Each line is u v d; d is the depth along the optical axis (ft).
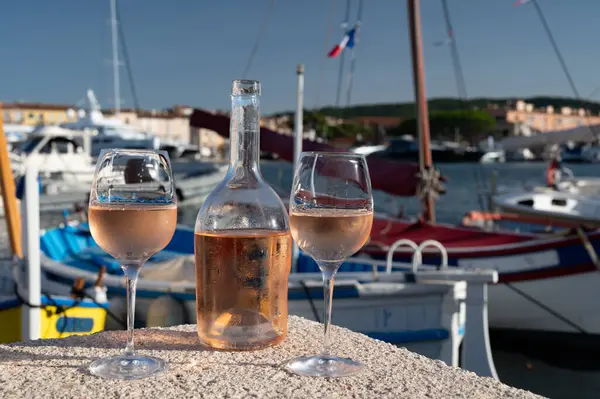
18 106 227.61
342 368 3.73
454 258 23.53
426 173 26.96
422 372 3.76
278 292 4.19
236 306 4.09
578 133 116.88
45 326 14.44
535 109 375.66
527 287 23.34
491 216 39.50
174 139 184.03
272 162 217.15
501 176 164.55
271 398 3.32
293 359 3.89
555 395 19.99
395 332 15.23
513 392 3.47
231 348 4.09
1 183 17.65
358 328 15.20
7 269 26.50
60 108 231.30
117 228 3.63
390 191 27.37
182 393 3.37
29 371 3.69
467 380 3.63
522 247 22.94
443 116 356.59
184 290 15.70
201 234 4.11
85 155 71.87
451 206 82.53
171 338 4.44
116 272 23.16
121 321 15.96
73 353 4.05
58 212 61.62
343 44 33.96
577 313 22.99
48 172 67.21
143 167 3.76
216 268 4.07
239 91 4.15
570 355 23.03
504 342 24.41
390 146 195.52
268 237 4.10
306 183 3.86
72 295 15.69
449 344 15.39
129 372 3.60
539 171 190.70
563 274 22.38
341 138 266.77
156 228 3.71
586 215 37.96
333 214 3.79
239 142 4.17
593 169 184.24
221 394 3.36
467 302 15.92
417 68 29.53
